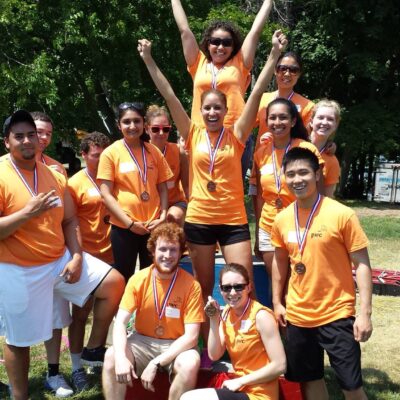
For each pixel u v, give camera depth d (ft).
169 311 14.17
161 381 14.71
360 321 12.42
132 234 16.19
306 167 12.84
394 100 67.36
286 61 17.88
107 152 16.38
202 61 17.13
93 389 16.81
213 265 15.28
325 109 16.42
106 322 15.81
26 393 15.19
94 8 48.11
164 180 16.92
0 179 14.32
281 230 13.46
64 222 15.69
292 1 62.75
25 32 46.39
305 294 13.00
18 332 14.60
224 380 14.37
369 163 74.84
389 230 46.09
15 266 14.42
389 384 17.52
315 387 13.83
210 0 54.19
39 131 17.35
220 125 14.84
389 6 59.93
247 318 13.37
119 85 52.19
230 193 14.79
